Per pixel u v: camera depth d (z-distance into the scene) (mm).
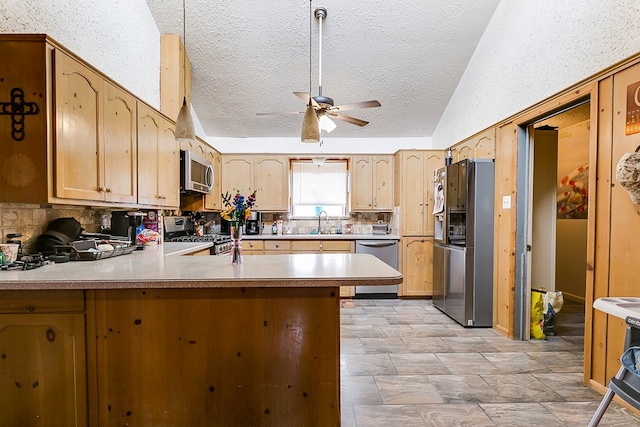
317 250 4633
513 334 3086
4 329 1531
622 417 1889
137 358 1578
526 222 3062
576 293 4422
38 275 1541
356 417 1897
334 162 5227
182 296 1575
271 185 5000
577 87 2301
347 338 3100
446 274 3803
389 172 4973
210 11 3182
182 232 4156
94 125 1948
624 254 1967
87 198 1883
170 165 3064
